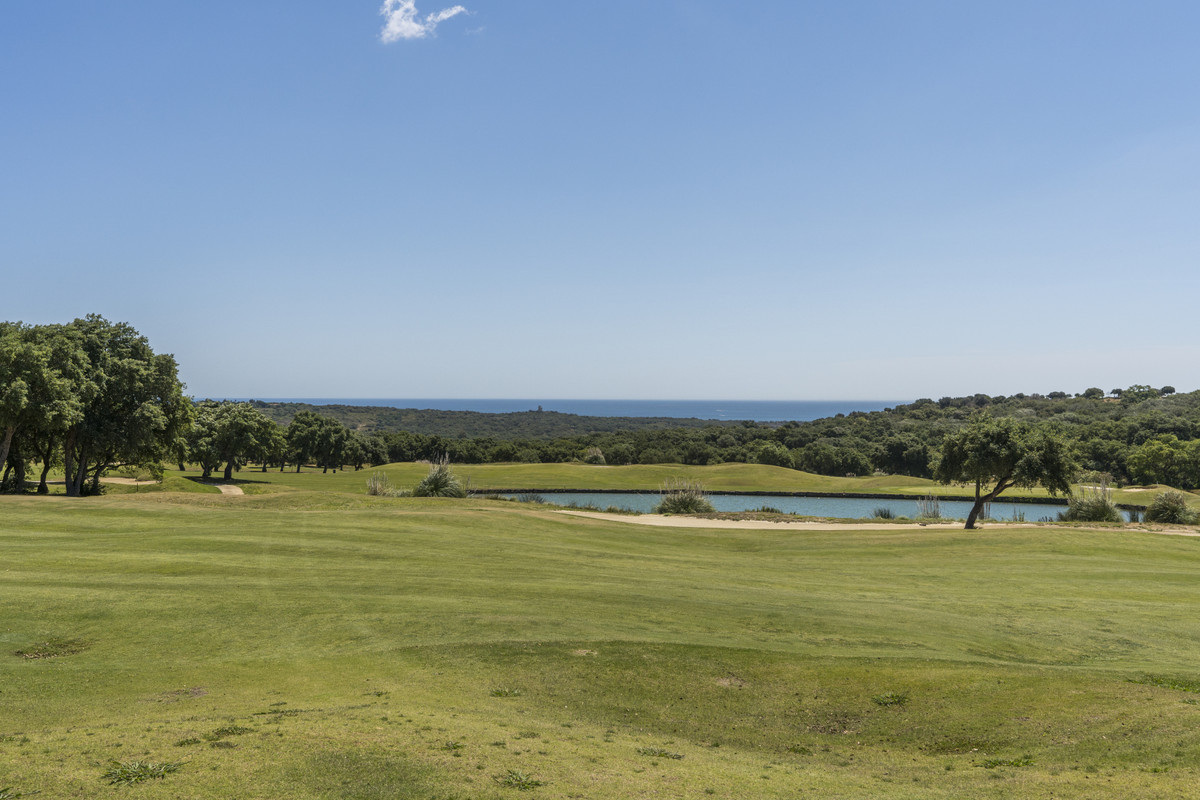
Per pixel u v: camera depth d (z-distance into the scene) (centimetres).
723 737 868
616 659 1128
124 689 955
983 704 923
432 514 3059
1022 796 646
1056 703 898
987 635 1376
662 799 647
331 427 10681
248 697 934
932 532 3288
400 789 628
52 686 953
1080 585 2006
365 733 773
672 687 1027
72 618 1278
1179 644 1330
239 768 654
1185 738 748
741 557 2592
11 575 1588
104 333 4222
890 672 1062
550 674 1065
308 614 1371
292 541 2197
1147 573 2217
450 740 767
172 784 607
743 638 1288
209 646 1170
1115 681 966
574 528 3078
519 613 1416
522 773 686
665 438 13800
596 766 728
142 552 1925
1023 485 3688
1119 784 650
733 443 13662
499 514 3222
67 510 2731
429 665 1098
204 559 1866
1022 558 2552
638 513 4297
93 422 4072
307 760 684
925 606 1667
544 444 13738
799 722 920
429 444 13150
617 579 1867
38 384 3547
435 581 1711
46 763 647
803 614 1507
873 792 681
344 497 3616
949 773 732
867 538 3103
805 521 3934
